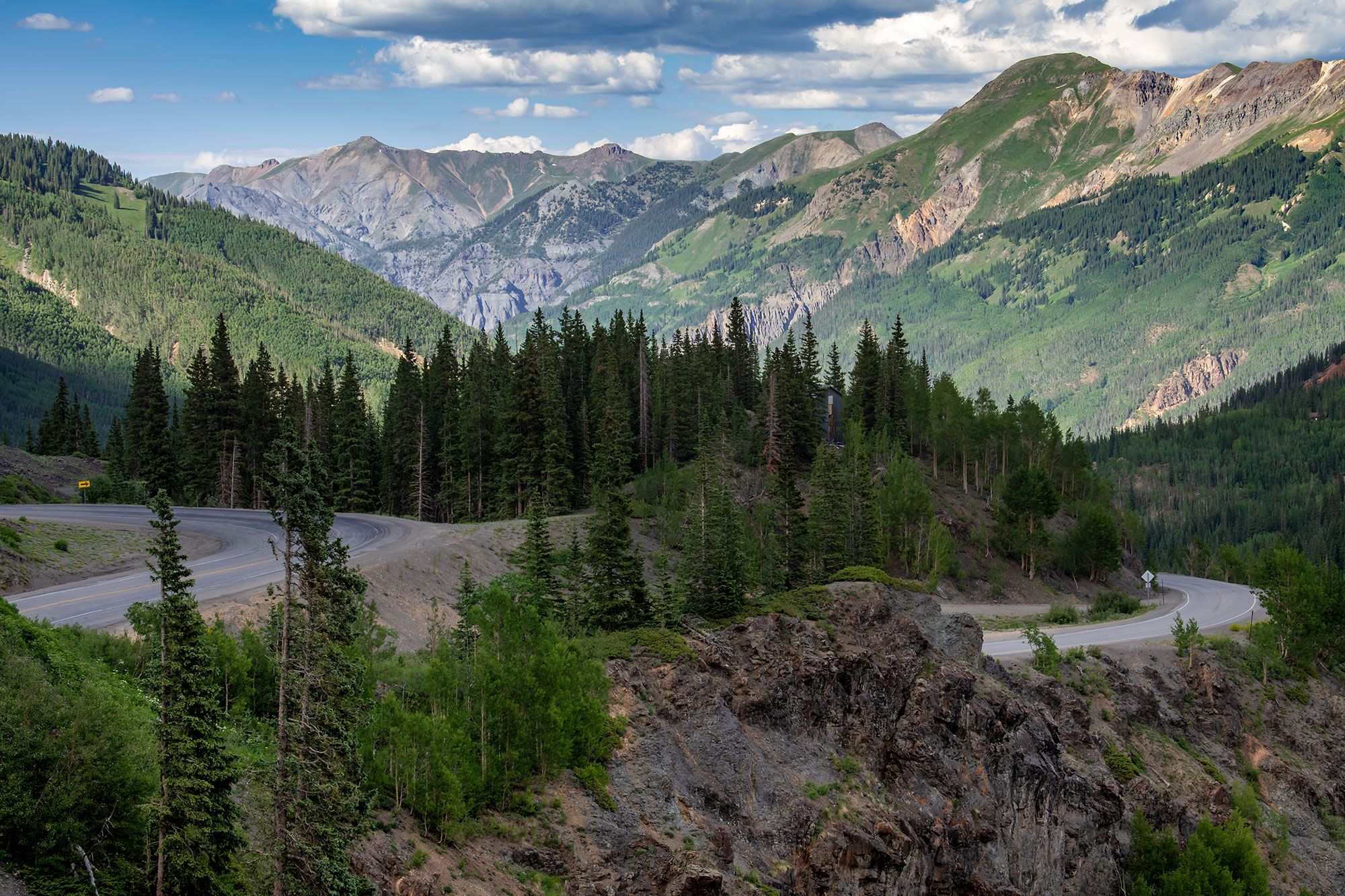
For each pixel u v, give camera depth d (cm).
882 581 5784
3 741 2238
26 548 5097
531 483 9412
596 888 3212
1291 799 6556
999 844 5022
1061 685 6191
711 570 5288
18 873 2158
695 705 4394
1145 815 5784
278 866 2184
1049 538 10944
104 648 3272
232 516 7475
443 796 3027
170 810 2214
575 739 3706
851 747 4969
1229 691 7012
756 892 3691
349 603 2352
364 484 10281
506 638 3612
